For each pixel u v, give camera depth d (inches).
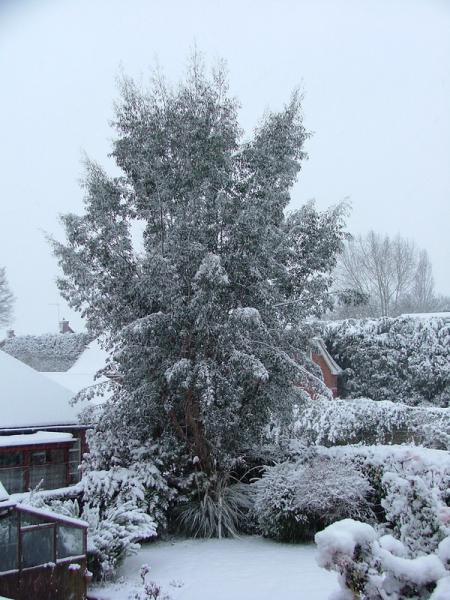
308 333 548.4
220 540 485.7
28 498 423.8
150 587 323.6
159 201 533.6
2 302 1879.9
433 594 178.1
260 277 496.4
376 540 196.2
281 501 462.9
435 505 227.8
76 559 316.2
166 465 524.4
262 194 538.6
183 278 509.0
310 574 361.7
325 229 553.0
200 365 474.3
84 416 542.0
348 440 776.9
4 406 608.1
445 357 965.8
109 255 527.8
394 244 1718.8
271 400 521.3
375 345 1021.2
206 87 551.8
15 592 290.5
